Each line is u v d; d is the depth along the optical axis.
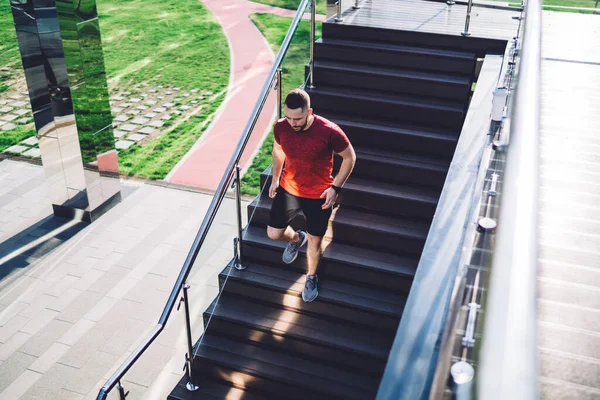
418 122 6.66
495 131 5.00
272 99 6.12
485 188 3.88
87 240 9.38
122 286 8.31
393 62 7.20
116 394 4.80
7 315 7.75
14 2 8.60
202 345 5.71
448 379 2.46
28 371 6.88
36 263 8.80
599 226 4.78
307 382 5.30
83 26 8.86
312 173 4.99
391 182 6.25
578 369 3.37
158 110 15.36
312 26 6.95
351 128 6.57
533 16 4.98
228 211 5.64
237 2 25.17
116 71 18.22
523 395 1.37
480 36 7.15
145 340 5.00
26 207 10.34
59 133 9.30
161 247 9.23
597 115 6.92
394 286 5.58
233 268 5.96
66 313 7.78
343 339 5.39
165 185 11.27
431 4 8.82
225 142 13.43
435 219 4.75
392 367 3.71
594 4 12.27
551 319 3.79
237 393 5.60
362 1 8.62
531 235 1.96
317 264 5.46
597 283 4.12
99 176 9.88
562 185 5.39
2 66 18.05
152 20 22.94
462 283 3.11
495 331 1.62
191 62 18.97
